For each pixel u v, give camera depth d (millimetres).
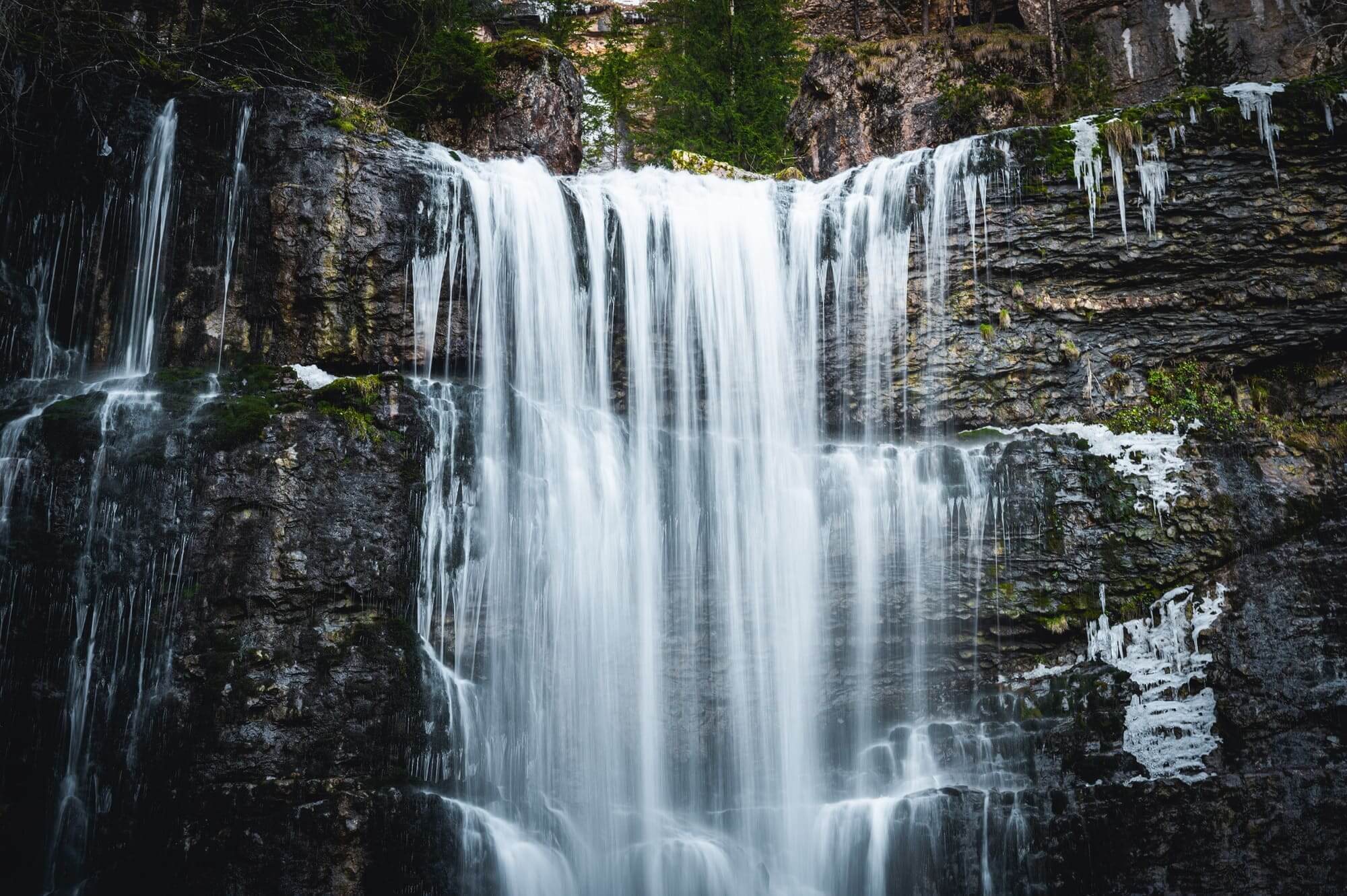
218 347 11898
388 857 10117
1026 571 12062
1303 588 11570
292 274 11984
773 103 21891
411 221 12203
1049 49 19078
